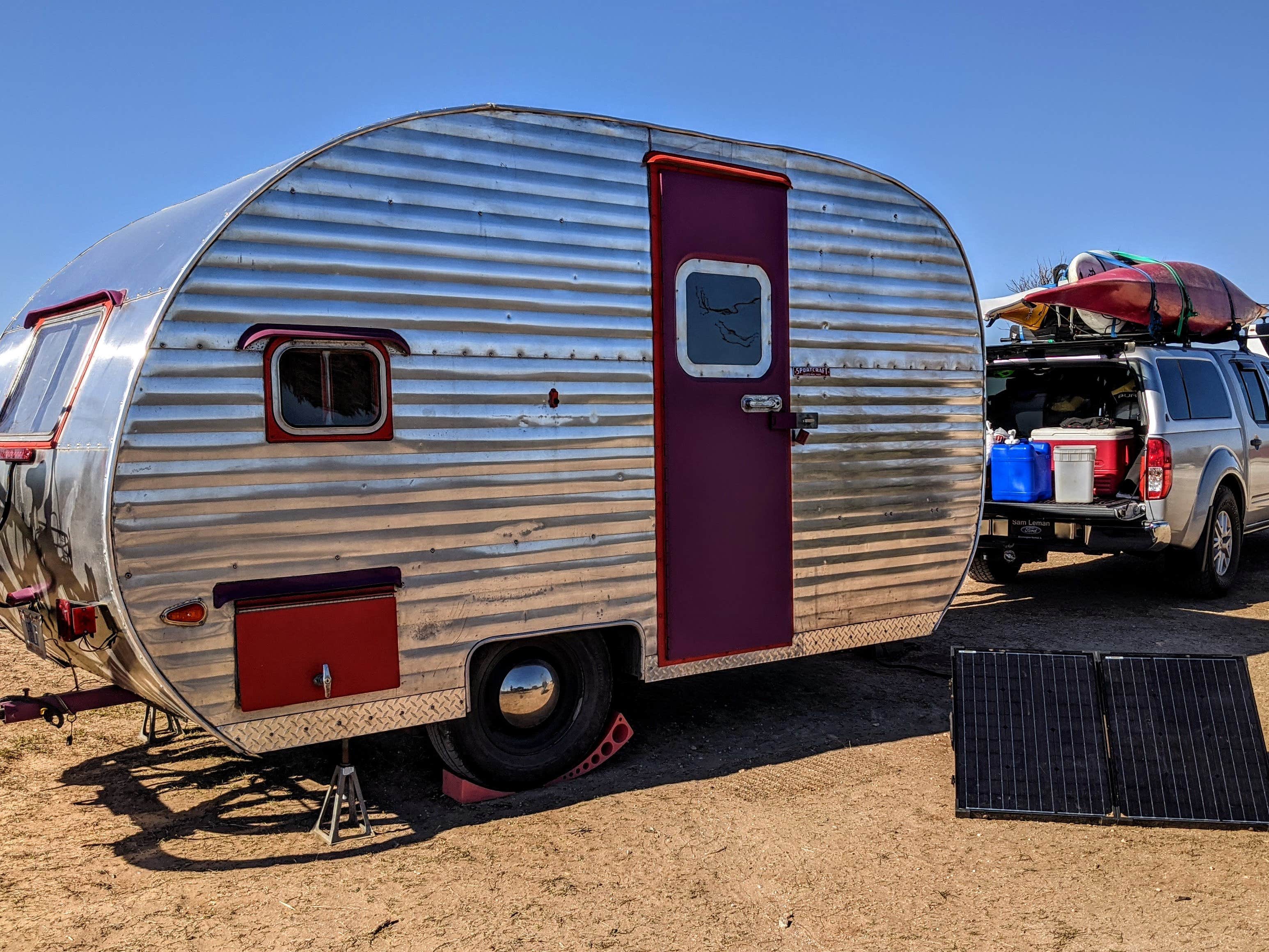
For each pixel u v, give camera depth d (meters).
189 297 3.85
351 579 4.22
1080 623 8.29
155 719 5.62
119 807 4.71
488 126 4.55
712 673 6.98
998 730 4.70
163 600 3.83
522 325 4.64
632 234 4.99
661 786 4.96
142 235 4.72
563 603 4.81
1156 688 4.71
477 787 4.77
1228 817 4.37
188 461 3.86
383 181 4.29
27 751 5.46
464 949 3.43
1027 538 8.57
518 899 3.78
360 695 4.27
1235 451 9.18
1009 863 4.08
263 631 4.04
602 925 3.60
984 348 6.49
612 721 5.21
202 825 4.50
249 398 3.98
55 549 4.20
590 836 4.36
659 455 5.09
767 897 3.81
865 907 3.73
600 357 4.88
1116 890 3.85
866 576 5.95
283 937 3.51
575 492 4.82
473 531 4.53
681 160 5.11
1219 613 8.63
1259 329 11.52
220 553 3.94
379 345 4.26
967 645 7.61
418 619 4.41
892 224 5.98
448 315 4.44
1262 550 11.90
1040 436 8.89
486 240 4.55
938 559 6.29
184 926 3.57
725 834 4.38
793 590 5.61
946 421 6.29
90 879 3.95
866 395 5.89
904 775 5.07
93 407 3.95
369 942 3.48
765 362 5.45
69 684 6.71
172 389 3.82
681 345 5.15
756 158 5.41
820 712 6.11
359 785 4.39
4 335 5.64
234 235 3.94
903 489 6.09
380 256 4.27
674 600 5.16
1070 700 4.73
